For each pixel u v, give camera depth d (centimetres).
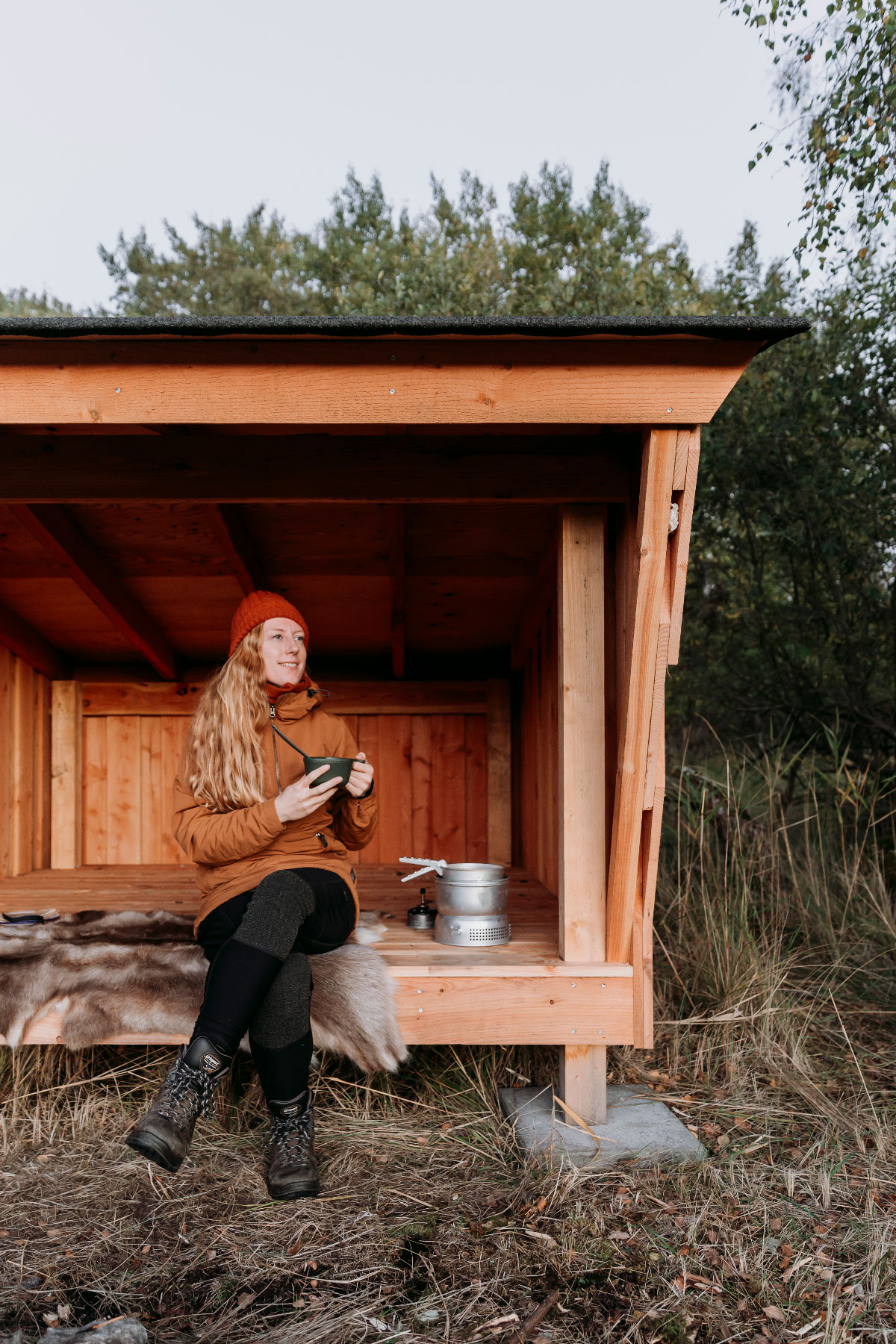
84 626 425
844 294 559
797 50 457
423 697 466
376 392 209
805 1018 349
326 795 227
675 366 212
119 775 467
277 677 256
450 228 1077
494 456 255
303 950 232
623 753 244
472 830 471
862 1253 202
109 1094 275
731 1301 184
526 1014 255
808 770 576
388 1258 198
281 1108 214
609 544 277
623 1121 262
